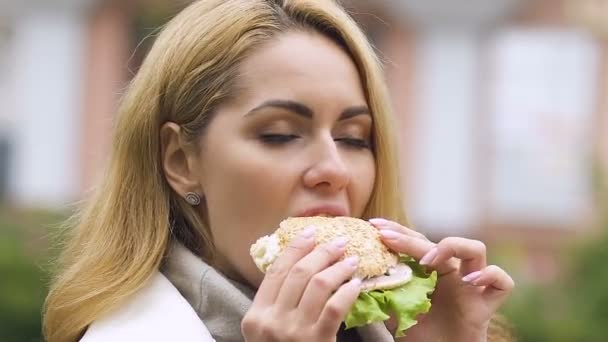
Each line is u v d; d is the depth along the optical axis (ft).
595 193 42.27
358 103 9.90
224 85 9.64
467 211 44.29
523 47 44.01
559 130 43.88
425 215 44.24
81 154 43.78
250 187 9.50
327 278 8.63
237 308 9.57
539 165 43.91
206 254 10.10
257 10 9.78
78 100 43.91
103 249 10.17
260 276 9.62
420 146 44.09
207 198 9.83
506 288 10.11
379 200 10.82
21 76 43.91
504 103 44.24
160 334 9.52
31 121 43.93
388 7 43.57
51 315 10.26
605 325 35.83
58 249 11.74
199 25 9.95
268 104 9.48
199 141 9.85
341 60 9.87
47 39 43.83
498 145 44.21
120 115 10.47
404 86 43.88
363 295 8.89
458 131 44.09
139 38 43.98
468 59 43.91
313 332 8.54
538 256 43.68
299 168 9.50
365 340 10.21
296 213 9.50
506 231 44.04
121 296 9.80
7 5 43.57
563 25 43.93
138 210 10.20
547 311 36.55
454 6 43.47
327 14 9.88
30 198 43.37
